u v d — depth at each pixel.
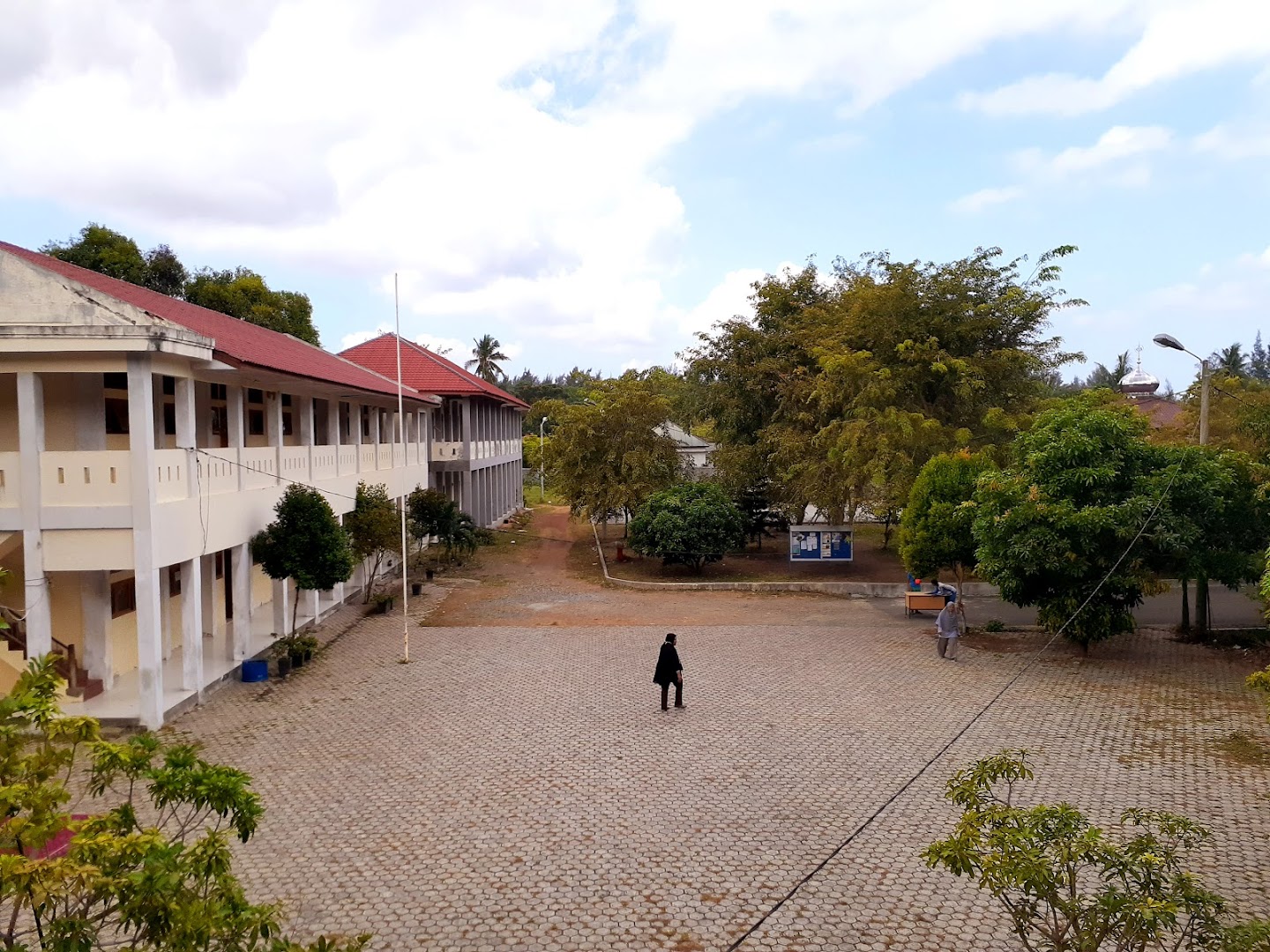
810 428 29.59
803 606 23.05
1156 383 48.38
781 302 35.44
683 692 15.12
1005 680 15.88
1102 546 16.56
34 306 12.69
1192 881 5.45
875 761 11.82
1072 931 7.03
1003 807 5.85
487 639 19.20
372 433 26.20
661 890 8.38
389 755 12.07
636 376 34.06
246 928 4.70
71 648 13.46
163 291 36.25
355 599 23.89
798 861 8.96
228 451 15.81
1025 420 27.09
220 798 4.97
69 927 4.13
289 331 38.75
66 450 14.17
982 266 29.47
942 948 7.41
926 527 20.23
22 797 4.38
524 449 71.50
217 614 18.92
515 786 10.95
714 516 26.39
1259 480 16.88
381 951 7.34
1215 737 12.70
